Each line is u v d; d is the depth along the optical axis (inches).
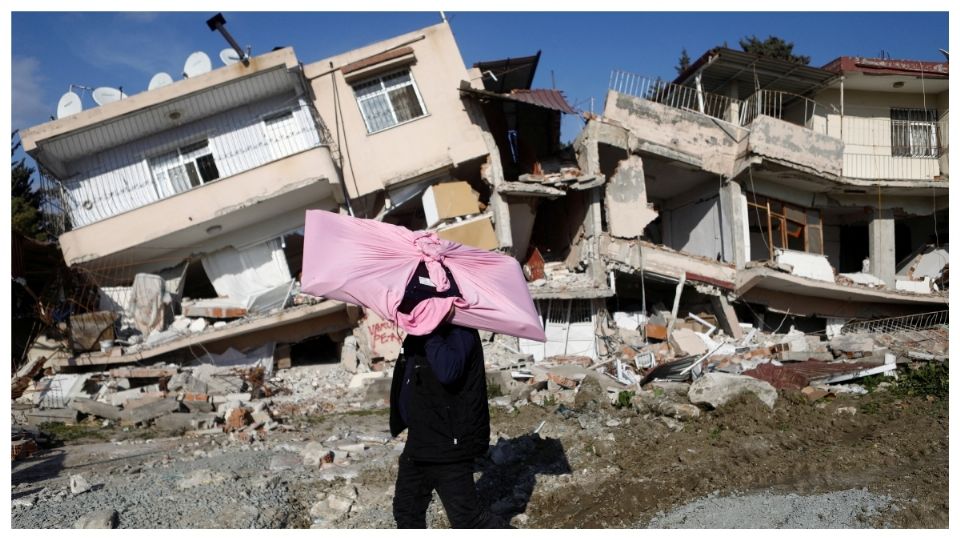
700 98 872.3
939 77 910.4
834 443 330.3
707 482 263.1
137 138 735.1
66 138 696.4
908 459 295.4
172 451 379.6
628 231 820.6
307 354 801.6
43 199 741.9
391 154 768.3
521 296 180.9
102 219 706.8
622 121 828.0
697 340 787.4
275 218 764.6
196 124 742.5
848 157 930.1
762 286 865.5
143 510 221.6
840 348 665.0
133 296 717.3
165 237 714.2
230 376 642.8
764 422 362.0
